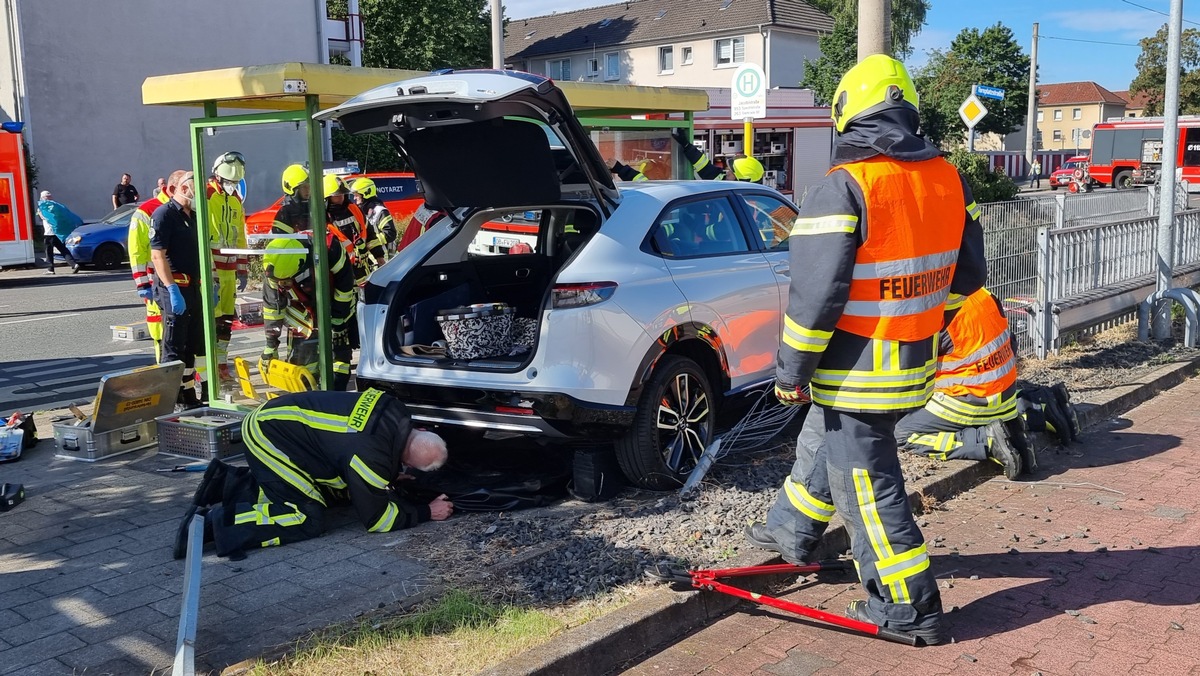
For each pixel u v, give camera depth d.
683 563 4.49
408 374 5.40
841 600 4.39
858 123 3.71
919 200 3.72
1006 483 6.03
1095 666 3.76
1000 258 8.38
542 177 5.29
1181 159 39.91
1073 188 44.12
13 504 5.40
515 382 5.04
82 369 9.98
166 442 6.37
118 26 24.77
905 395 3.82
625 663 3.84
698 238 5.84
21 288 17.03
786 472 5.83
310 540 4.84
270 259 6.41
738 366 5.91
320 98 6.70
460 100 4.75
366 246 8.30
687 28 51.38
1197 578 4.55
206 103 6.73
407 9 37.75
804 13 50.25
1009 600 4.35
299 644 3.71
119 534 4.98
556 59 57.88
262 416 4.94
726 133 22.44
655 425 5.32
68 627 3.95
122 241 19.92
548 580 4.34
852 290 3.74
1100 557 4.82
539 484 5.38
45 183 24.00
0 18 23.53
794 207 6.81
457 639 3.76
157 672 3.59
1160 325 9.75
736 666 3.82
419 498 5.31
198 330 7.30
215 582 4.36
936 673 3.73
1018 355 8.58
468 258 6.17
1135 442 6.81
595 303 5.01
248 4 27.05
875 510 3.91
